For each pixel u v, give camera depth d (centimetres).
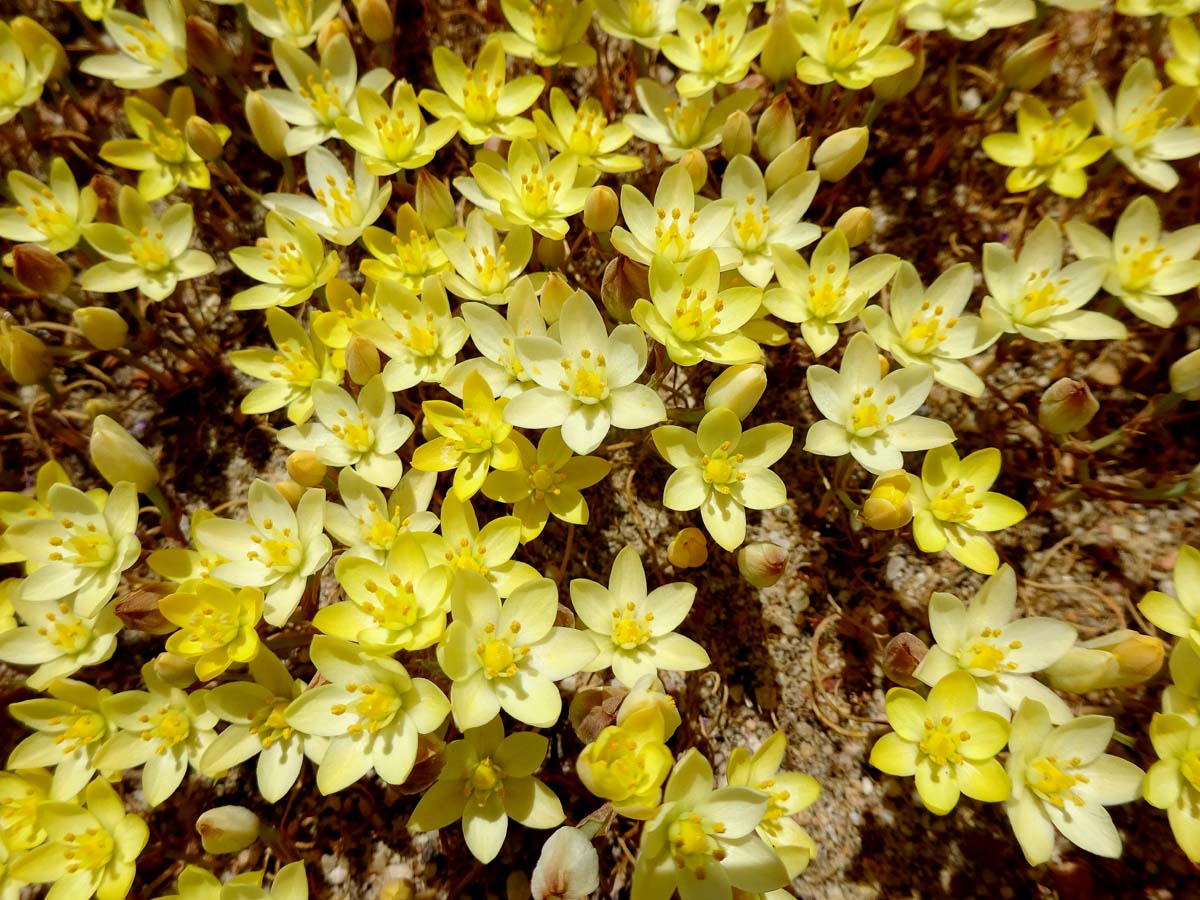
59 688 10
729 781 9
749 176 12
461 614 9
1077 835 9
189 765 12
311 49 14
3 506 11
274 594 10
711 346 11
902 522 10
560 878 9
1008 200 13
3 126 14
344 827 11
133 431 13
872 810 11
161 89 14
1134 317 13
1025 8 12
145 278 12
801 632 12
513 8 13
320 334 11
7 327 12
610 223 12
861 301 11
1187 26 12
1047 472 12
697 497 10
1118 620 12
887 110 14
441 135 12
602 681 12
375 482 11
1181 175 13
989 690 10
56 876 10
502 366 11
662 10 13
